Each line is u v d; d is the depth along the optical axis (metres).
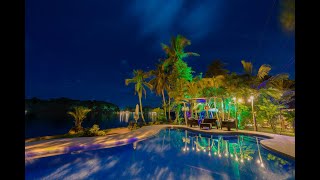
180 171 6.95
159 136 14.20
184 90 21.83
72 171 7.03
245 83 20.83
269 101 14.96
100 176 6.61
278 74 15.34
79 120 15.12
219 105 18.61
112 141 10.43
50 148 8.42
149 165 7.70
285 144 8.98
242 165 7.25
